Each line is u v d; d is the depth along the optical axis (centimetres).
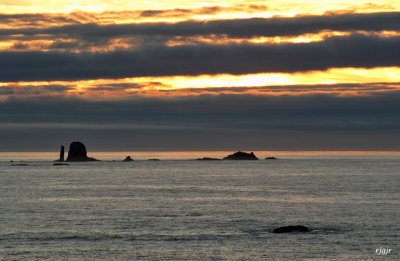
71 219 14138
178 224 13212
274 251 10350
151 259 9838
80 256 10056
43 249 10562
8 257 9969
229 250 10438
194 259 9838
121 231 12300
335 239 11294
